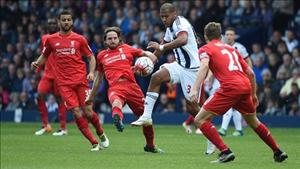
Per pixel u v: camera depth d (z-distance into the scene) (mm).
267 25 51531
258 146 29859
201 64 22219
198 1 52250
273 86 45219
